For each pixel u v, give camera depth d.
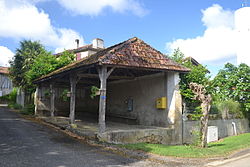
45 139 8.61
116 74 13.43
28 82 20.33
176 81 10.55
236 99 15.30
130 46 10.38
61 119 14.64
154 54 10.64
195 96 9.11
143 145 8.14
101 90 8.50
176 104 10.42
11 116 16.47
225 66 14.96
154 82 11.69
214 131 12.02
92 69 11.94
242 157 7.34
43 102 17.05
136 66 9.01
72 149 7.18
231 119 14.44
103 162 5.88
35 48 27.73
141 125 12.35
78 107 19.19
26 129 10.70
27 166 5.23
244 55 18.00
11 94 31.03
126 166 5.65
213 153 7.59
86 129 10.41
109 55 8.85
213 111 13.23
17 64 26.39
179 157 6.82
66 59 19.03
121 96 14.58
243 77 14.26
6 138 8.37
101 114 8.41
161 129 9.85
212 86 13.84
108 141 8.22
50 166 5.32
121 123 13.80
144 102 12.34
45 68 17.47
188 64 14.16
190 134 10.86
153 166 5.79
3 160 5.62
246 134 14.27
